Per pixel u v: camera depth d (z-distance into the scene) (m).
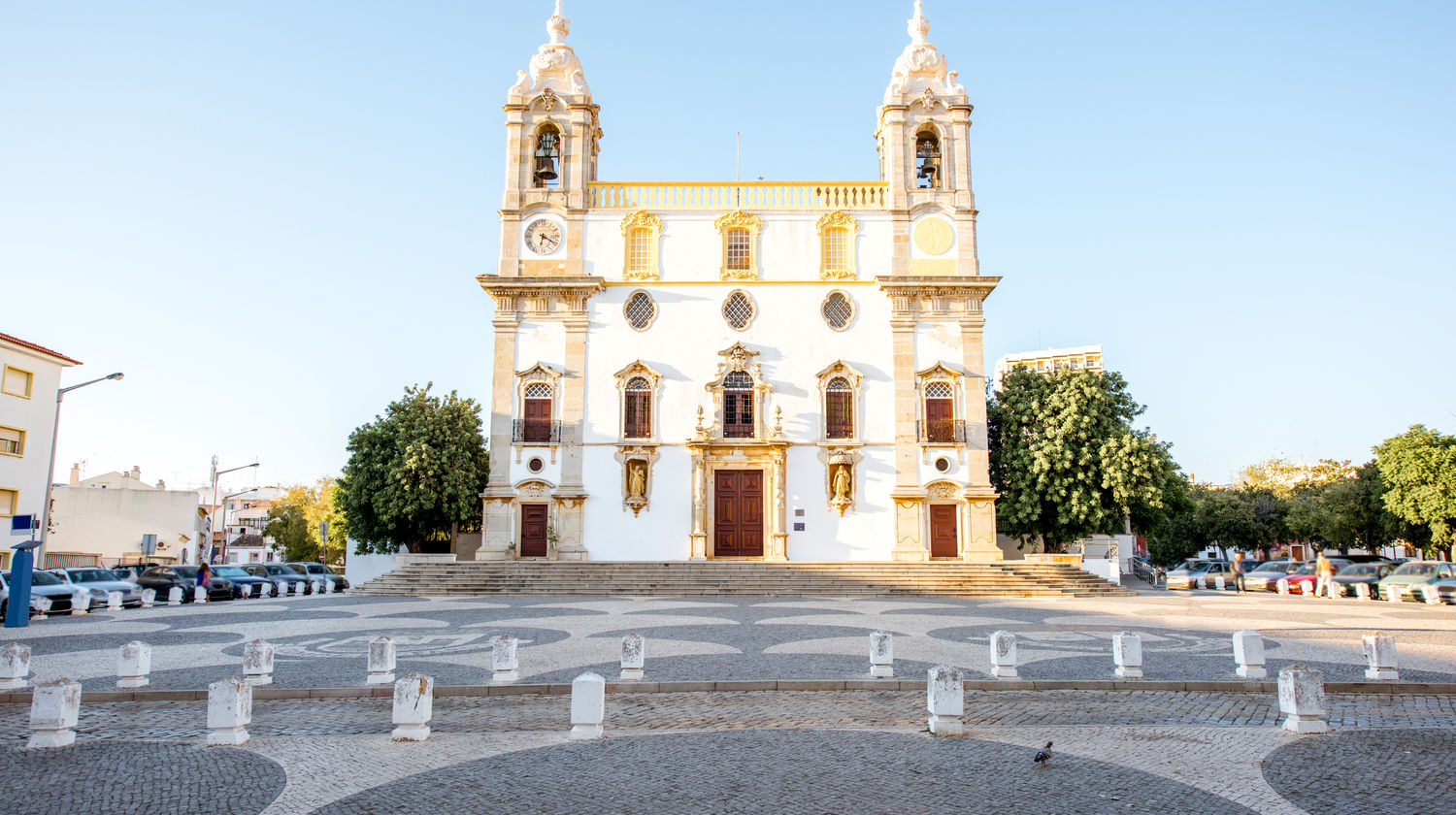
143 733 11.03
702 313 39.91
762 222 40.44
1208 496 68.31
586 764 9.24
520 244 40.38
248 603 32.22
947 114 41.22
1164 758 9.35
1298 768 8.98
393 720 10.50
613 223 40.44
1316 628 21.27
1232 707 12.20
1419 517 44.97
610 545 38.44
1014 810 7.75
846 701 12.75
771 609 26.47
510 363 39.53
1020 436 40.12
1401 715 11.62
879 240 40.31
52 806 8.05
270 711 12.37
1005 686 13.49
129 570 39.69
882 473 38.78
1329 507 53.81
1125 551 50.44
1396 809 7.80
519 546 38.59
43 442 43.78
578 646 18.05
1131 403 43.84
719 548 38.72
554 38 42.31
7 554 41.50
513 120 41.03
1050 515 39.66
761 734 10.48
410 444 39.56
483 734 10.66
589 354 39.66
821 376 39.31
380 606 28.22
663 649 17.62
